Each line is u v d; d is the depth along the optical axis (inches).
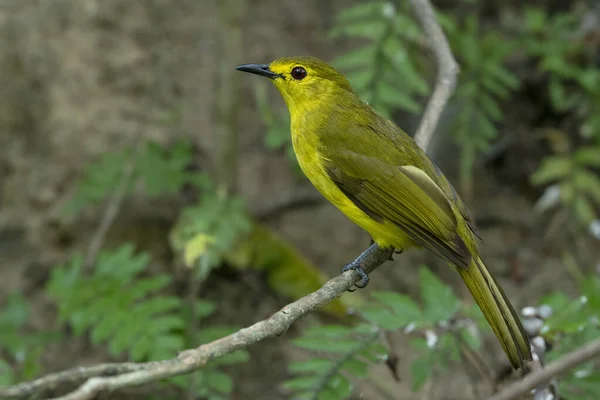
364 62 398.3
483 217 509.0
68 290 364.5
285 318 223.8
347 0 539.8
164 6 509.0
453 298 307.3
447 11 544.1
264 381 430.0
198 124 486.0
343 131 316.8
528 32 477.1
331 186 315.9
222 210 404.8
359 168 309.0
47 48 483.2
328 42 529.0
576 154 473.7
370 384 422.3
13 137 476.1
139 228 458.6
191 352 194.1
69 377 175.9
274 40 519.2
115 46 493.4
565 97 508.7
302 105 327.3
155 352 331.0
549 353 286.8
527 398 277.9
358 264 309.0
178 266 450.9
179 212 466.0
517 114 531.5
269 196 491.2
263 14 526.0
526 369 279.1
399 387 419.5
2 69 479.2
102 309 347.3
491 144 523.5
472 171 518.9
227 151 447.2
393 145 313.6
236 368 430.6
